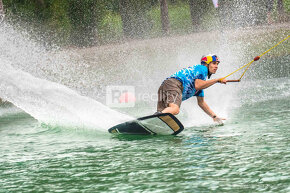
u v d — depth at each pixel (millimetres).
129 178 12328
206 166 13039
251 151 14523
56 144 17969
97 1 84438
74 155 15680
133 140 17938
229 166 12875
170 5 97125
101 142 17828
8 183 12555
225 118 22203
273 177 11625
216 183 11398
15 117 28016
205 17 82062
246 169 12484
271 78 43625
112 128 19141
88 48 70875
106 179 12375
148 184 11656
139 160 14320
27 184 12336
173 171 12742
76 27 78375
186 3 96625
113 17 87312
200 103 20750
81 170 13531
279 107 24812
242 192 10625
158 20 86875
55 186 11992
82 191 11406
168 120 18125
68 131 20688
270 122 20000
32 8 76000
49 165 14406
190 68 19734
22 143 18625
